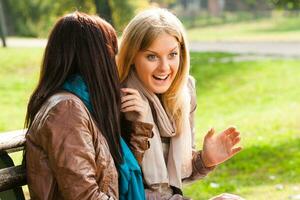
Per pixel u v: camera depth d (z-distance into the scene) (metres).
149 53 3.27
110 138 2.95
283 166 8.14
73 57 2.91
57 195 2.79
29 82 17.89
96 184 2.75
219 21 59.84
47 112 2.76
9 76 18.92
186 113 3.46
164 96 3.42
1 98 15.26
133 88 3.36
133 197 3.09
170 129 3.40
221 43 32.50
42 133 2.75
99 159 2.84
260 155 8.82
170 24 3.26
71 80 2.92
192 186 7.17
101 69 2.93
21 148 3.15
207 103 15.79
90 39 2.93
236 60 22.50
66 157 2.70
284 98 15.68
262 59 22.78
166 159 3.48
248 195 6.69
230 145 3.58
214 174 7.80
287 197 6.52
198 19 62.78
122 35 3.34
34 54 22.53
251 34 41.25
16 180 2.97
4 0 48.56
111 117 2.95
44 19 47.31
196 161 3.61
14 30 48.88
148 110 3.32
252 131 11.01
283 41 32.50
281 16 59.78
